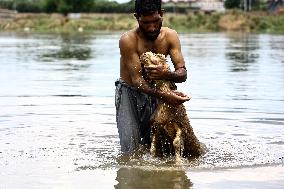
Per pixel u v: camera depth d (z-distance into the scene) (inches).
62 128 346.3
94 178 237.9
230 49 1100.5
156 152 286.7
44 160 271.0
